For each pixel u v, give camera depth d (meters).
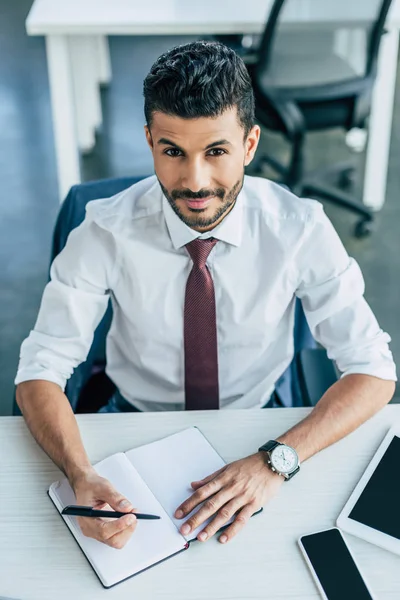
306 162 3.58
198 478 1.21
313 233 1.41
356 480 1.22
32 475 1.23
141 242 1.38
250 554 1.10
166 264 1.40
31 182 3.43
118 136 3.78
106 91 4.17
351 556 1.09
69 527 1.14
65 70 2.94
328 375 1.49
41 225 3.17
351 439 1.30
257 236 1.40
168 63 1.13
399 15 2.87
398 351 2.61
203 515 1.14
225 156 1.17
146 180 1.46
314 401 1.44
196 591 1.05
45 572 1.08
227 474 1.19
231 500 1.16
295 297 1.51
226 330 1.47
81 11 2.94
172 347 1.48
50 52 2.91
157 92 1.13
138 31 2.86
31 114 3.92
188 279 1.38
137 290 1.42
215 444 1.28
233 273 1.41
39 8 2.97
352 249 3.07
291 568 1.08
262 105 2.92
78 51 3.40
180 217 1.25
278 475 1.21
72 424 1.30
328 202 3.34
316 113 2.92
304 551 1.10
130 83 4.24
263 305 1.44
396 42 2.99
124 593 1.05
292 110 2.87
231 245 1.38
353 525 1.14
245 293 1.43
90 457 1.26
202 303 1.39
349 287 1.43
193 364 1.45
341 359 1.44
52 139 3.72
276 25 2.66
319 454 1.27
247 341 1.48
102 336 1.62
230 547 1.11
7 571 1.08
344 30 2.70
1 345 2.62
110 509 1.14
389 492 1.19
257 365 1.53
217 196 1.22
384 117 3.12
